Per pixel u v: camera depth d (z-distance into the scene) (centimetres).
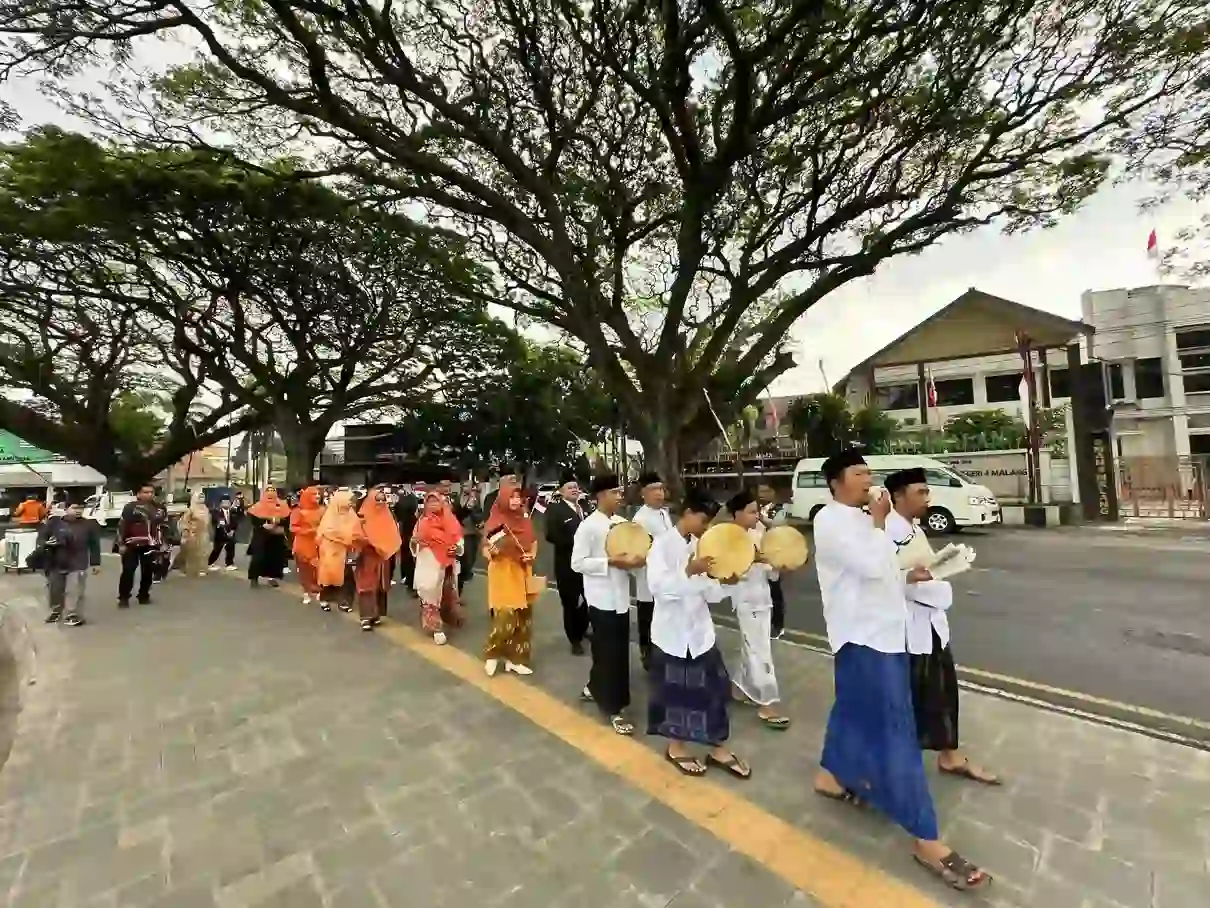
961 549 388
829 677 586
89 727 486
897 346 2975
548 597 1009
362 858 312
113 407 3091
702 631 397
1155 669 596
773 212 1222
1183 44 857
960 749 425
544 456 3061
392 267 1698
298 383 2192
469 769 406
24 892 290
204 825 345
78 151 1193
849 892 280
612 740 447
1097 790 368
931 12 841
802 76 1014
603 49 959
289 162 1298
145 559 991
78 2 838
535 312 1276
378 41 943
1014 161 1029
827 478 339
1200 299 2548
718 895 279
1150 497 2127
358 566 808
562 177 1172
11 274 1605
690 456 1264
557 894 282
